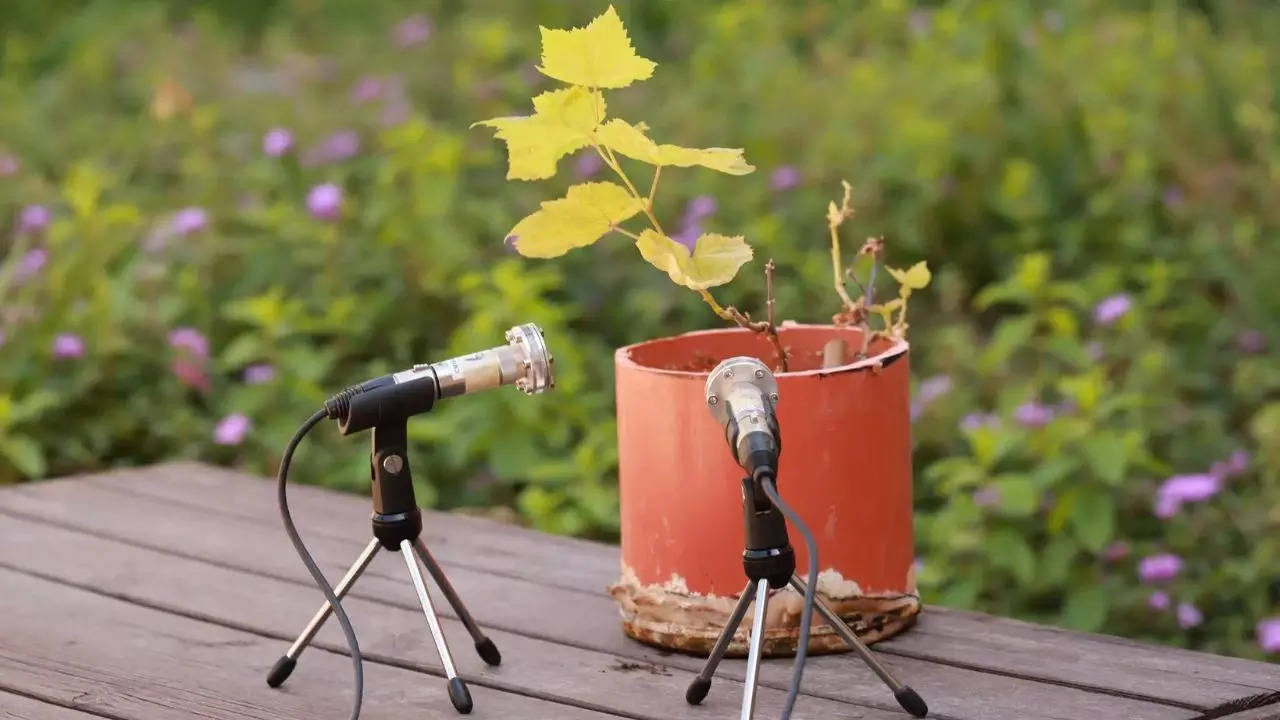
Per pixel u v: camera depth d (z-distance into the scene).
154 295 5.39
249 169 6.52
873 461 2.57
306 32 11.41
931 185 6.37
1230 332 5.57
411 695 2.50
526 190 6.44
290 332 5.10
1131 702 2.39
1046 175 6.58
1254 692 2.42
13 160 6.82
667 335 5.68
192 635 2.81
